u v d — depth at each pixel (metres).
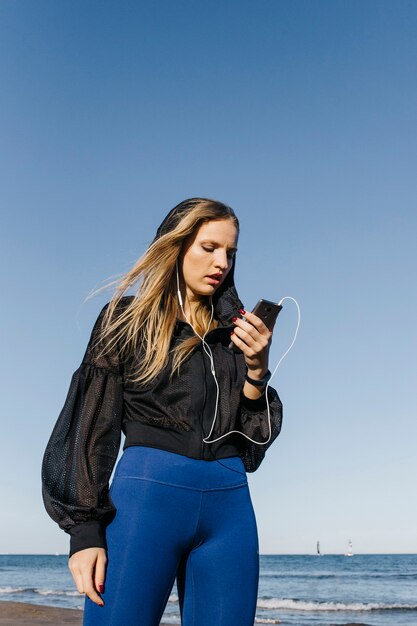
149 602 2.00
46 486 2.12
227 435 2.22
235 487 2.19
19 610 14.45
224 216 2.42
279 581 43.22
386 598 27.86
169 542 2.05
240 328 2.26
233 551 2.12
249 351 2.28
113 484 2.14
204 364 2.29
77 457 2.12
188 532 2.08
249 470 2.45
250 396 2.35
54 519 2.08
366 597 28.64
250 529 2.18
